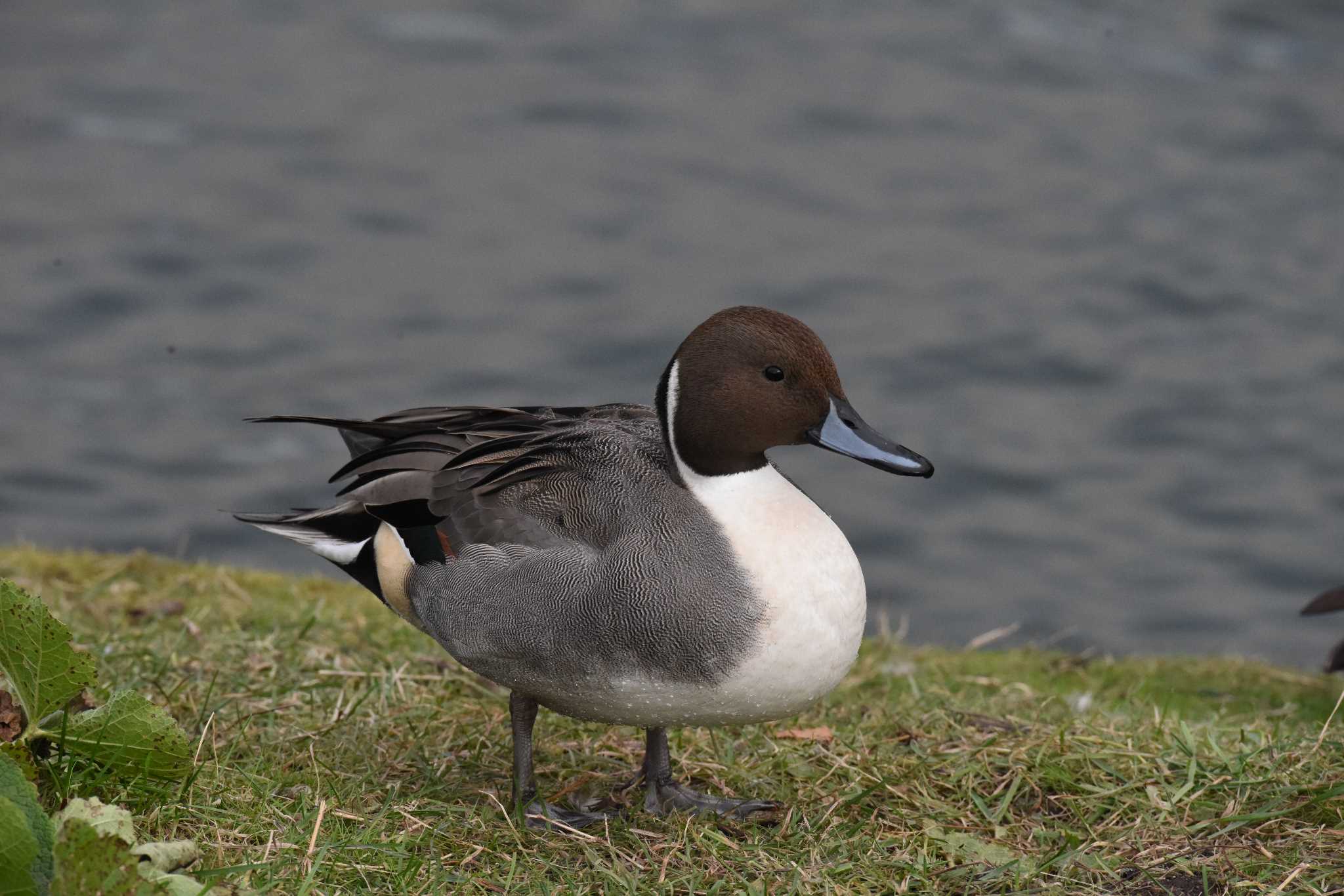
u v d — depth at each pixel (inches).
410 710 251.8
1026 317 708.7
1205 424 623.8
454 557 211.0
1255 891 192.1
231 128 922.1
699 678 196.5
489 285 736.3
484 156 898.1
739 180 871.1
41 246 748.6
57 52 1032.2
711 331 205.9
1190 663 340.2
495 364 660.1
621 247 783.1
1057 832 210.2
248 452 582.6
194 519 533.3
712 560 197.0
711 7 1175.0
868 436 205.6
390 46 1078.4
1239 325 708.0
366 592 346.0
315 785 218.2
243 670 264.4
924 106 981.8
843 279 746.2
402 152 899.4
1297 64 1047.6
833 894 192.7
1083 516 563.2
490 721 252.4
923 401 638.5
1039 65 1054.4
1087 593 514.0
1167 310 720.3
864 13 1163.3
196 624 303.0
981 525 556.4
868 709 266.1
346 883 189.8
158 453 576.1
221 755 225.3
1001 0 1184.2
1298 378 659.4
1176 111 970.7
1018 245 787.4
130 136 900.0
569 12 1159.0
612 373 658.2
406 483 217.6
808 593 196.7
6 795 173.3
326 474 569.6
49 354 649.6
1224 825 207.9
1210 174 877.8
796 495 206.4
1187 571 527.2
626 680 199.6
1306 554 538.6
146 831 196.1
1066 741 239.3
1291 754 227.3
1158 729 245.8
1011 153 910.4
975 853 205.0
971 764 231.0
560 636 200.7
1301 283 747.4
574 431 216.5
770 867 200.5
